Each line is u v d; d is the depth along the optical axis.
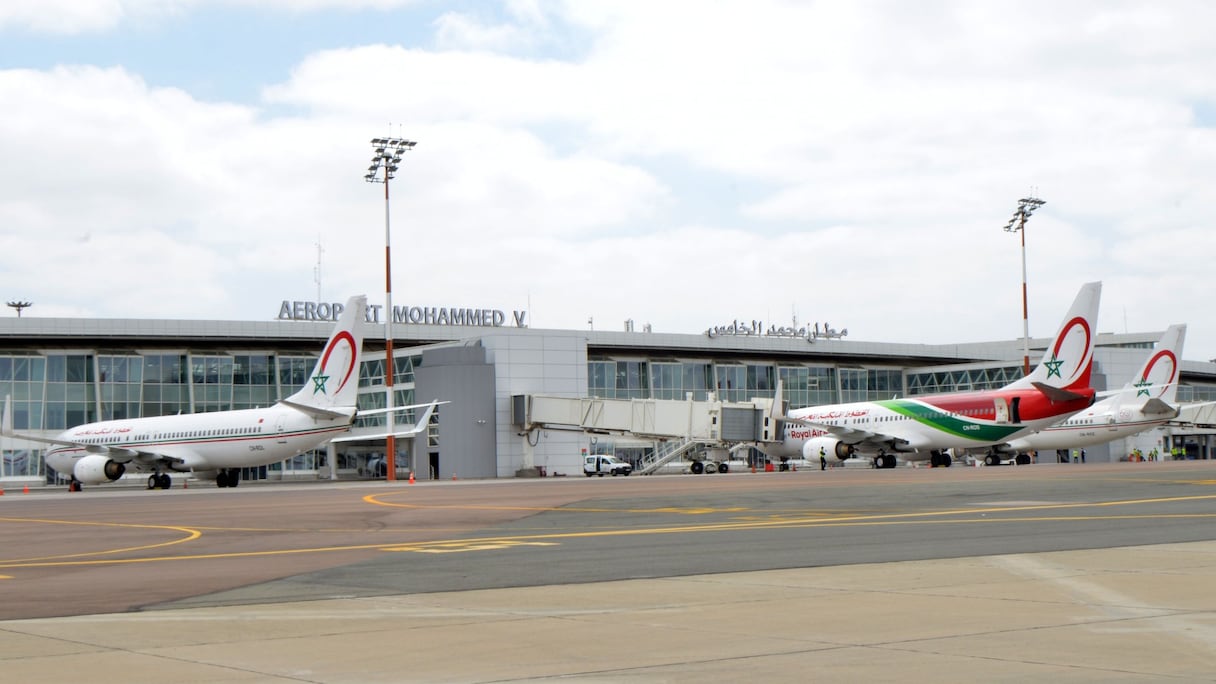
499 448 93.81
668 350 117.62
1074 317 78.69
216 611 13.34
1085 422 89.31
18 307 117.56
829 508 32.19
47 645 10.97
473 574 16.73
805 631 10.96
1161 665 9.05
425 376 96.44
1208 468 65.06
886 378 134.50
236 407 104.62
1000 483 45.69
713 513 31.17
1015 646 9.95
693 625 11.49
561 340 97.31
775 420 87.88
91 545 24.84
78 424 98.88
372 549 21.78
